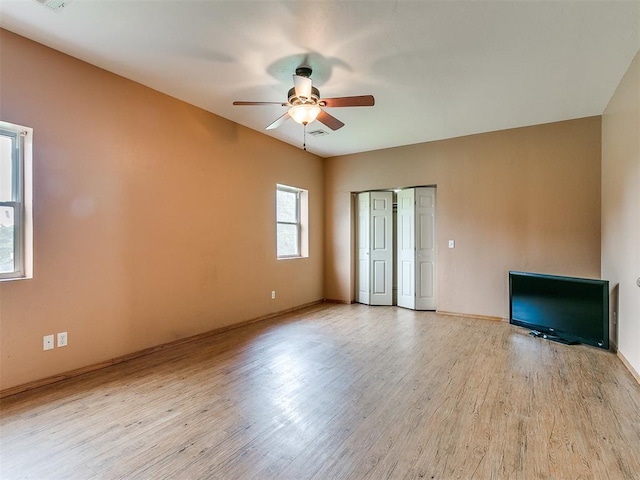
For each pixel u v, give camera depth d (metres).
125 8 2.23
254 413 2.28
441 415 2.25
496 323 4.61
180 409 2.33
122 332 3.20
